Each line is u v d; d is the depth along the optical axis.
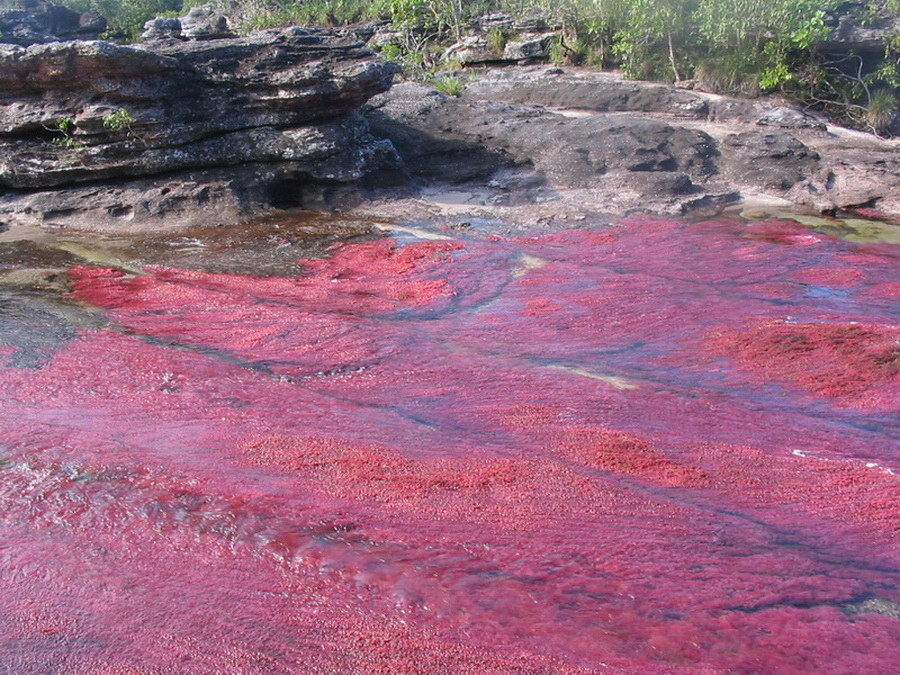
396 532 4.78
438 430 6.46
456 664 3.71
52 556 4.50
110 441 5.95
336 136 14.29
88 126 13.29
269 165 14.13
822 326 8.73
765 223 13.31
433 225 13.44
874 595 4.35
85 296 9.72
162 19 32.19
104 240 12.51
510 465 5.72
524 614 4.05
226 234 12.79
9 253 11.73
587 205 14.22
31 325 8.60
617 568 4.50
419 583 4.27
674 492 5.51
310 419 6.51
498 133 16.77
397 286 10.48
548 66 23.47
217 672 3.66
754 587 4.36
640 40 21.28
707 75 20.31
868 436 6.47
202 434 6.14
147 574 4.35
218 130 13.95
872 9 19.56
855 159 15.29
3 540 4.64
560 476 5.57
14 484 5.22
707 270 11.09
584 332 8.92
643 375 7.77
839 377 7.54
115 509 4.93
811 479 5.72
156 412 6.59
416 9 26.73
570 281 10.55
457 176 15.60
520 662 3.72
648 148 15.52
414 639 3.87
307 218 13.75
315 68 13.84
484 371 7.75
